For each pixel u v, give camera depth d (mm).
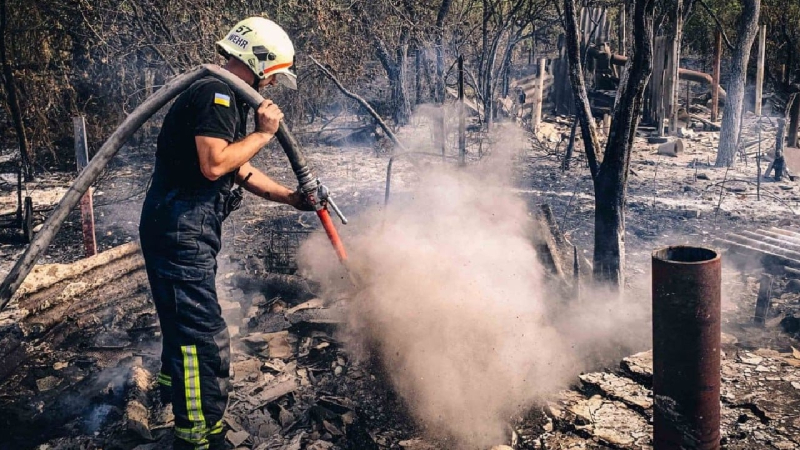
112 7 10125
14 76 11039
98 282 4934
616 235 4305
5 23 10406
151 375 3865
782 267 5223
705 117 16297
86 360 4160
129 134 2877
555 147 12469
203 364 2904
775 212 7922
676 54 14008
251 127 9547
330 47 11219
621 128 4137
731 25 18641
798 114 11555
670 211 7965
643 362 3598
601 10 16797
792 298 4812
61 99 11516
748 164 11312
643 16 3873
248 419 3393
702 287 2244
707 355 2311
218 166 2742
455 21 15242
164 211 2834
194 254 2852
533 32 17031
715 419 2389
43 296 4555
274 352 4086
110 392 3688
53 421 3537
